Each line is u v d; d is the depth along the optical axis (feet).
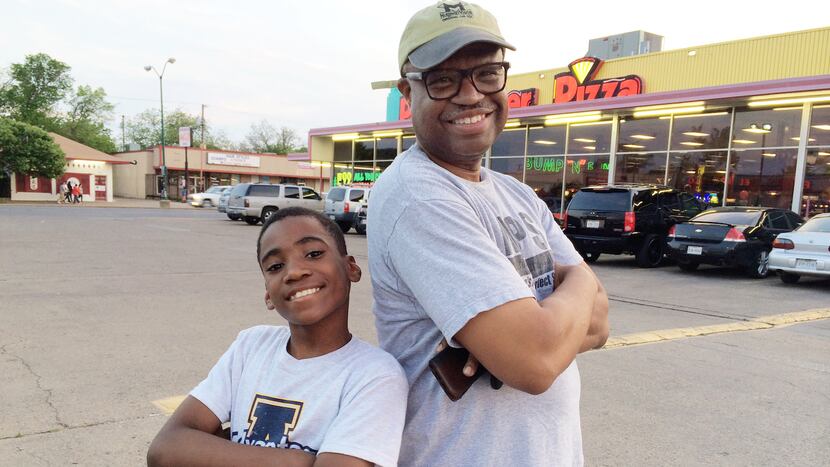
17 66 194.80
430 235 3.63
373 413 4.00
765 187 45.85
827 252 29.07
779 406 12.06
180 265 31.27
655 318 21.26
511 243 4.17
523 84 67.41
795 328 19.83
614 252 37.50
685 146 50.39
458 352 3.70
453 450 3.86
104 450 9.27
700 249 33.60
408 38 4.24
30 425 10.07
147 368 13.35
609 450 9.85
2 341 15.24
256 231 57.16
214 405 4.65
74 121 212.64
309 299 4.32
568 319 3.70
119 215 80.18
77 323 17.48
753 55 50.96
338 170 85.46
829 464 9.50
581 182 57.82
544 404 4.02
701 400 12.32
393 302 4.10
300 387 4.36
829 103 42.14
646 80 57.57
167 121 274.16
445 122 4.20
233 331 17.02
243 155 172.35
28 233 46.91
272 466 4.03
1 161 113.50
